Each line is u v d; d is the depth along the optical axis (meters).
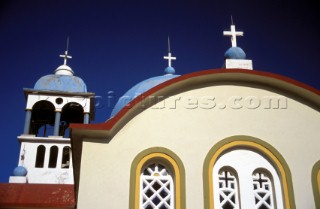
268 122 10.91
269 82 11.30
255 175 10.45
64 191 11.53
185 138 10.58
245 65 12.41
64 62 29.25
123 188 9.92
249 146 10.60
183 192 9.93
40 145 24.84
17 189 11.56
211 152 10.42
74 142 10.75
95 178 9.98
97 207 9.66
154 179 10.20
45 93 25.98
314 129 10.90
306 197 10.05
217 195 10.07
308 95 11.16
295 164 10.42
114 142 10.41
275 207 10.05
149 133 10.58
